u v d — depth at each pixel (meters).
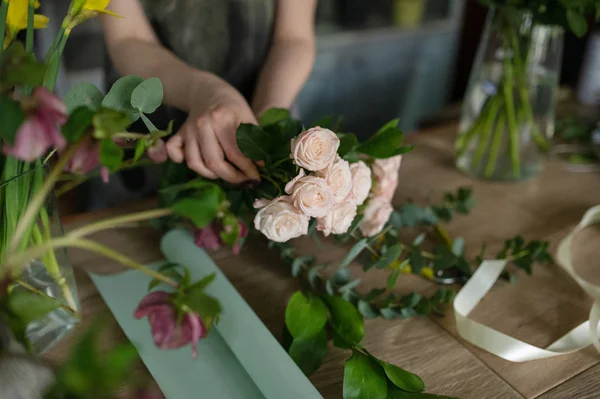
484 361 0.66
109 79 1.10
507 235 0.86
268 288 0.76
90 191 1.26
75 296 0.66
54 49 0.52
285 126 0.70
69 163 0.45
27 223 0.46
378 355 0.66
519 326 0.71
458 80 2.44
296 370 0.60
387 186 0.71
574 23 0.81
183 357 0.65
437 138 1.15
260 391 0.61
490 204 0.94
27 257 0.45
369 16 2.23
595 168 1.04
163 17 1.13
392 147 0.67
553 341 0.69
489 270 0.75
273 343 0.63
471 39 2.30
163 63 0.90
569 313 0.73
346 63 2.13
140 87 0.54
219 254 0.81
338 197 0.62
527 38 0.89
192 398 0.60
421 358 0.66
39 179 0.56
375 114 2.31
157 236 0.84
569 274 0.78
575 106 1.24
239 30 1.14
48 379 0.38
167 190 0.58
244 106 0.76
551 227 0.88
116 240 0.83
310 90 2.08
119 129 0.44
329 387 0.63
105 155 0.44
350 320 0.65
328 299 0.67
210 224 0.52
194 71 0.86
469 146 0.99
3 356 0.40
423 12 2.28
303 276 0.76
